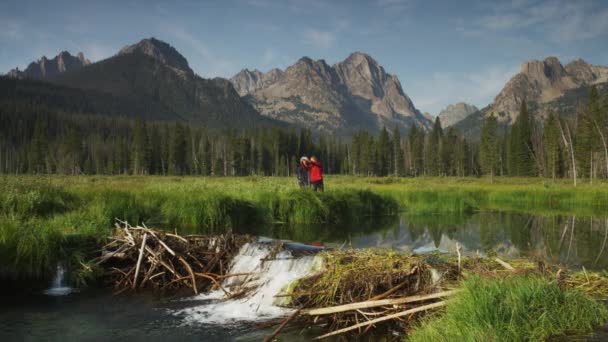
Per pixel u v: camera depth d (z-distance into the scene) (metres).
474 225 16.25
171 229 13.49
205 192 16.95
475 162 127.31
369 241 12.38
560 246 11.40
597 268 8.62
